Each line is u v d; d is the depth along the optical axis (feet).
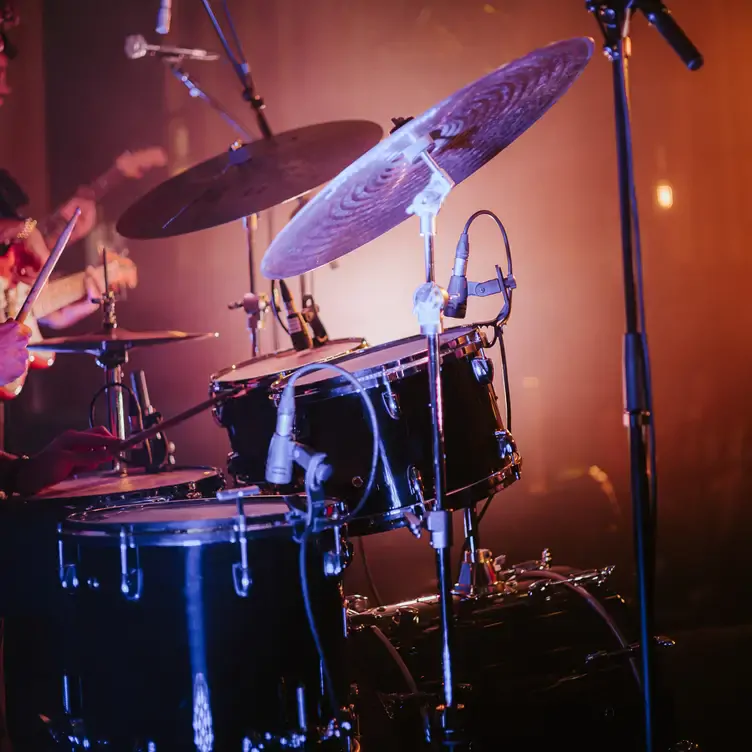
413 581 12.80
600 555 13.94
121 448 6.43
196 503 6.17
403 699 6.35
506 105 5.26
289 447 5.22
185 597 5.01
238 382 7.13
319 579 5.30
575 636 7.06
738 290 16.56
